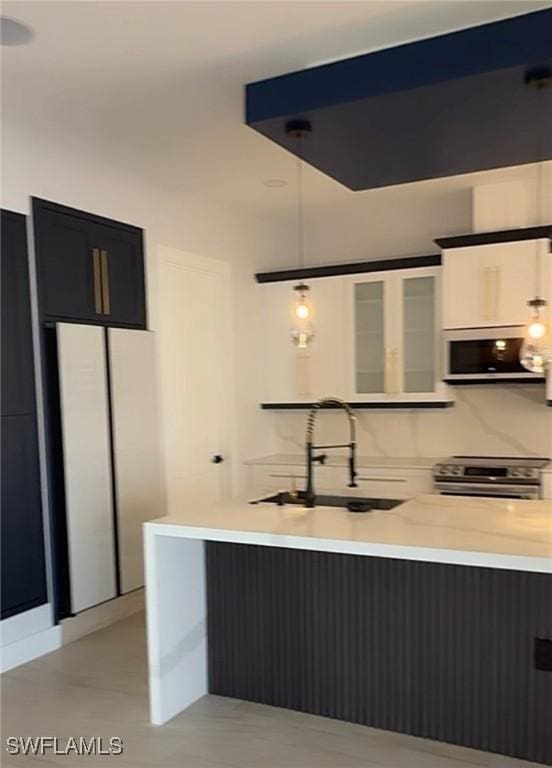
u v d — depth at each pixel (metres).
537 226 4.33
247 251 5.42
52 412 3.65
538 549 2.22
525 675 2.53
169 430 4.57
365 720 2.80
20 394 3.50
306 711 2.91
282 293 5.40
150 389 4.28
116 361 4.02
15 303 3.48
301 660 2.92
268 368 5.49
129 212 4.25
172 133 3.54
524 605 2.53
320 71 2.73
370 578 2.78
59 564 3.67
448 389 4.84
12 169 3.47
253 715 2.89
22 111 3.22
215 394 5.06
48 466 3.65
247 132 3.52
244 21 2.41
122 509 4.04
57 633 3.67
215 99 3.10
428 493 4.62
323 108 2.72
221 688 3.09
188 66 2.76
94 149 3.76
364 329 5.07
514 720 2.55
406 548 2.31
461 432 5.01
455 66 2.44
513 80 2.43
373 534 2.49
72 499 3.69
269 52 2.63
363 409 5.21
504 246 4.36
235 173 4.22
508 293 4.36
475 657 2.61
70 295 3.80
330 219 5.47
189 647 2.99
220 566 3.07
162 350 4.51
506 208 4.48
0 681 3.24
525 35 2.33
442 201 5.00
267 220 5.59
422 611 2.69
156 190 4.48
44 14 2.34
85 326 3.81
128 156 3.88
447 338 4.58
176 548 2.92
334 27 2.45
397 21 2.40
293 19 2.39
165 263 4.56
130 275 4.25
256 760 2.52
